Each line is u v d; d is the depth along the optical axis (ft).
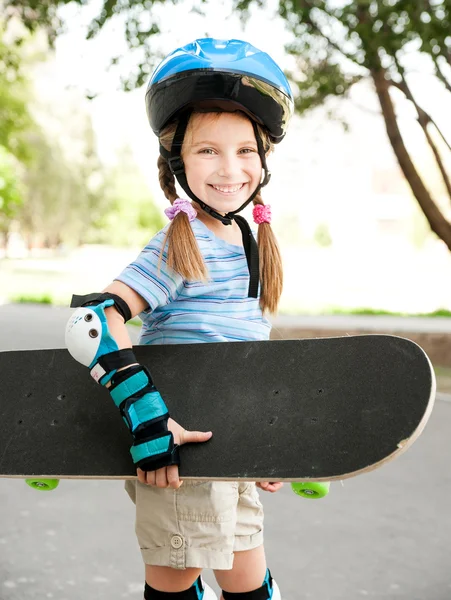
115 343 5.85
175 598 6.63
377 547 12.09
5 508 13.61
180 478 5.85
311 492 6.54
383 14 31.96
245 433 5.89
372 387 5.61
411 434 5.28
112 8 35.42
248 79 6.42
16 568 10.95
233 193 6.67
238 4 36.27
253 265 6.73
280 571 11.10
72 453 6.26
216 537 6.38
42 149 163.94
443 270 142.82
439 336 37.52
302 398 5.86
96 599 10.04
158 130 6.88
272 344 6.17
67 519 13.08
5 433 6.52
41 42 105.29
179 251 6.33
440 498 14.73
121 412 5.83
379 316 54.65
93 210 182.91
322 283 102.32
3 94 82.79
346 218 246.68
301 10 35.27
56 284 89.20
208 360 6.30
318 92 44.16
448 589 10.52
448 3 30.73
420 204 41.01
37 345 35.53
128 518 13.19
